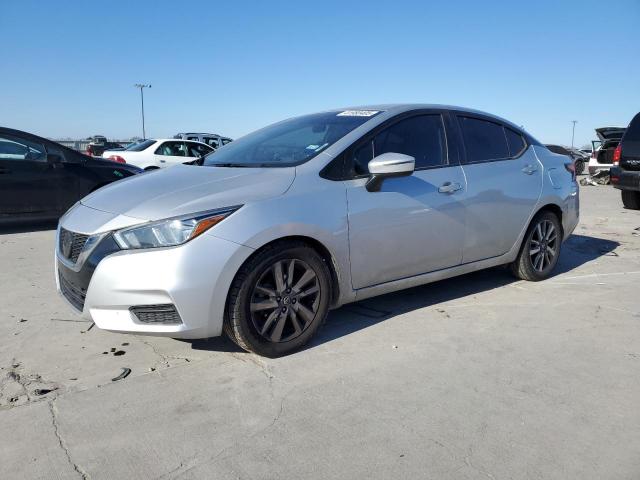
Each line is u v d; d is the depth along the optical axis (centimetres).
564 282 515
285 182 344
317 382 307
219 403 286
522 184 481
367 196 370
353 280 368
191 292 303
